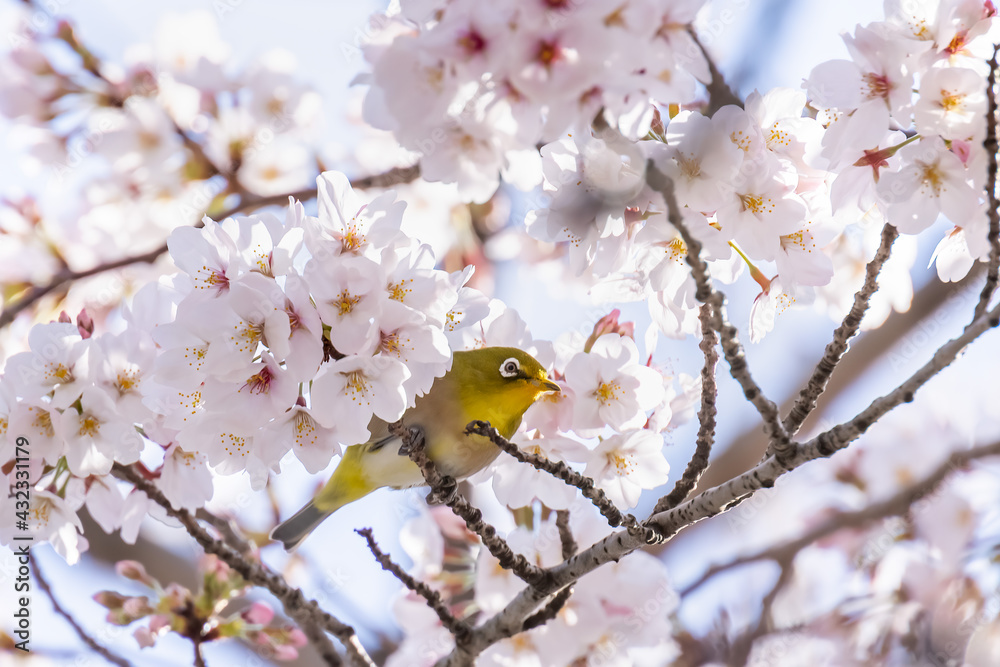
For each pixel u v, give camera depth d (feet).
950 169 16.52
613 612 16.94
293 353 16.47
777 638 17.46
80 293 17.33
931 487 17.54
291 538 17.03
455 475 16.88
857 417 16.48
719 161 16.53
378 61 16.43
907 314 17.57
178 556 17.33
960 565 17.48
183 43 17.24
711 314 16.56
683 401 16.80
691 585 17.48
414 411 16.80
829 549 17.61
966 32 16.53
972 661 17.39
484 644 16.72
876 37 16.52
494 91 16.42
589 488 16.56
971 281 17.48
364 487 16.96
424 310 16.51
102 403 16.61
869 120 16.53
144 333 16.65
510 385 16.76
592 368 16.71
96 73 17.19
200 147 17.24
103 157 17.19
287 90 17.26
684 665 17.42
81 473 16.61
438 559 17.02
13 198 17.33
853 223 16.75
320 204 16.51
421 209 17.57
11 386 16.61
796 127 16.62
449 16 16.38
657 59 16.43
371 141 17.48
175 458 16.71
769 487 16.53
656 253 16.63
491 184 16.53
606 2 16.38
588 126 16.44
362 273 16.47
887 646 17.47
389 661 17.08
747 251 16.57
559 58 16.38
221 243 16.51
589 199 16.58
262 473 16.56
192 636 16.90
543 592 16.67
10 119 17.17
